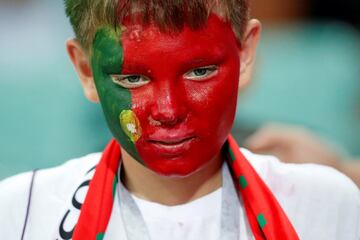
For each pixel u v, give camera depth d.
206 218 3.67
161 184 3.67
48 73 6.46
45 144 6.36
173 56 3.31
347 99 6.48
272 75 6.44
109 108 3.47
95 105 6.23
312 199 3.80
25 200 3.86
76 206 3.75
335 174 3.93
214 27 3.38
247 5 3.64
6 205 3.87
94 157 4.00
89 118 6.26
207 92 3.39
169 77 3.33
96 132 6.25
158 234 3.64
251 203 3.65
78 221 3.62
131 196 3.72
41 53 6.60
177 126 3.38
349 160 5.73
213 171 3.73
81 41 3.61
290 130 5.40
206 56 3.35
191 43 3.32
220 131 3.47
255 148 5.32
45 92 6.42
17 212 3.84
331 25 7.02
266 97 6.24
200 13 3.31
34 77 6.47
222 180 3.76
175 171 3.43
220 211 3.69
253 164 3.94
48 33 6.66
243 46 3.69
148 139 3.42
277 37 6.80
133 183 3.73
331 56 6.65
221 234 3.64
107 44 3.39
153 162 3.45
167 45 3.31
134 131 3.42
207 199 3.70
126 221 3.68
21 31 6.71
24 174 4.00
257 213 3.62
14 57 6.60
